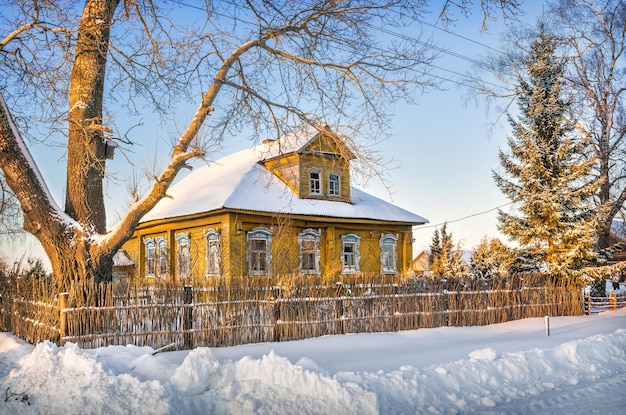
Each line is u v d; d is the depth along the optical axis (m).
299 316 12.88
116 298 11.04
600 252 23.17
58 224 12.45
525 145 23.16
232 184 23.61
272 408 6.82
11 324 14.20
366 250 26.59
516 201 23.34
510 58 28.20
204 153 12.03
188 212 23.02
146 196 12.49
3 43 12.50
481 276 26.27
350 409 6.88
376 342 12.34
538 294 18.94
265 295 12.62
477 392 8.06
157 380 7.14
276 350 11.18
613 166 27.69
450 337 13.66
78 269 12.33
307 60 14.14
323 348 11.52
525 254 23.12
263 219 23.31
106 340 10.71
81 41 13.03
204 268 23.72
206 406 6.98
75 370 7.58
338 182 26.39
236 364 7.78
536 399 7.94
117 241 12.59
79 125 12.27
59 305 10.58
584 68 27.27
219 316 11.92
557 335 13.80
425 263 49.59
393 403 7.26
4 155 12.06
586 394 8.18
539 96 23.20
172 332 11.35
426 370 8.26
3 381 7.95
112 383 7.10
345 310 13.68
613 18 26.56
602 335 11.86
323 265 25.11
